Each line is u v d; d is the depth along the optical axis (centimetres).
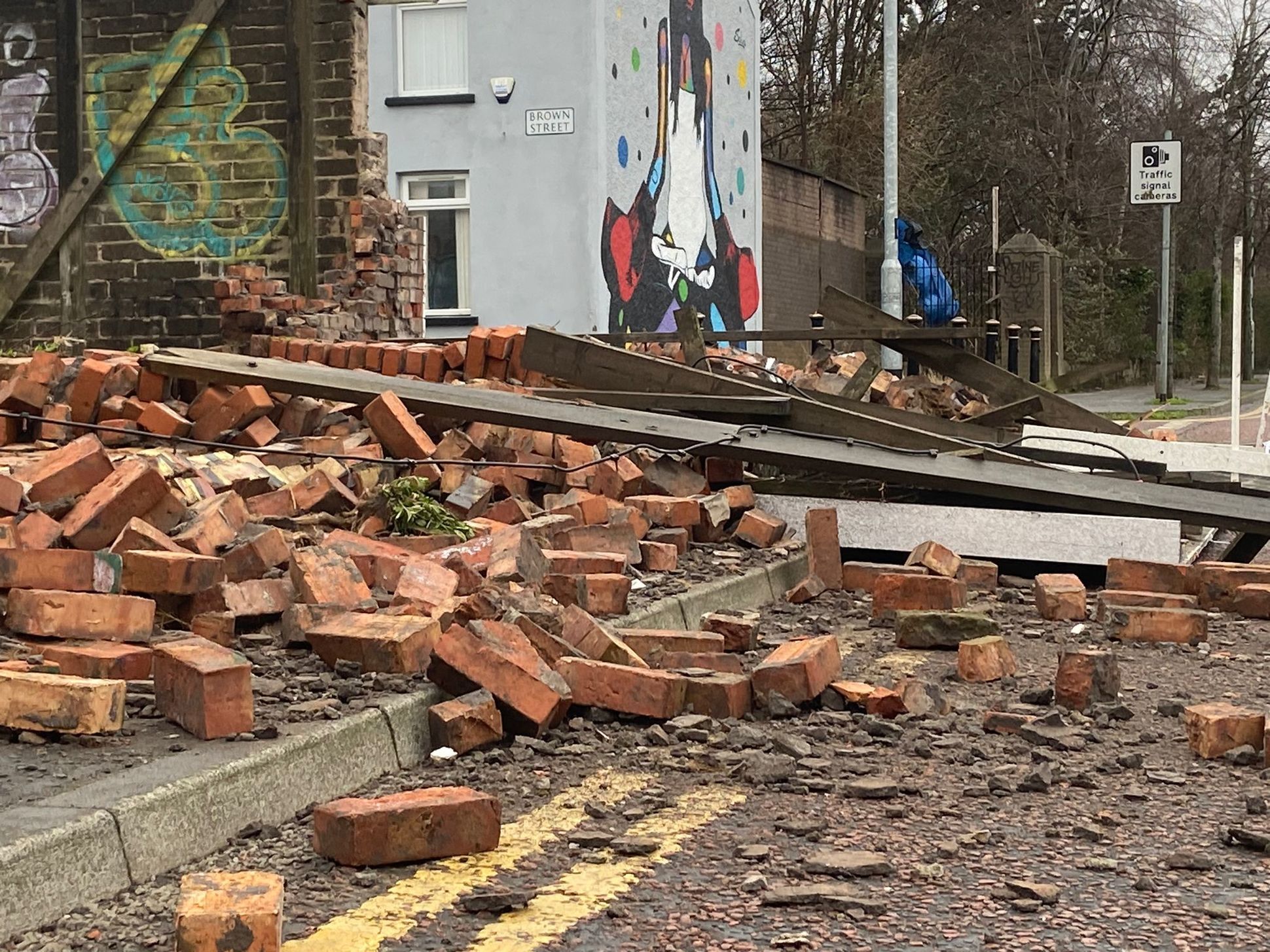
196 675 484
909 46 4806
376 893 408
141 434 843
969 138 4881
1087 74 5100
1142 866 436
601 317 2200
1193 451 1187
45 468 721
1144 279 4591
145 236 1552
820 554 929
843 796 507
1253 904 404
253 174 1529
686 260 2577
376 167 1538
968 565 950
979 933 382
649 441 947
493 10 2188
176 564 604
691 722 581
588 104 2167
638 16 2334
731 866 434
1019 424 1301
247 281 1361
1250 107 5112
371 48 2231
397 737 530
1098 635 812
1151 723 614
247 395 982
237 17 1528
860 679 688
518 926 385
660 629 736
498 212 2206
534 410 961
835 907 398
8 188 1571
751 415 1039
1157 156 3247
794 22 4431
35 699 473
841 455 947
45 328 1570
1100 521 964
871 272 3844
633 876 425
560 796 504
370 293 1505
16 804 407
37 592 558
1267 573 888
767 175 3152
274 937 347
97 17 1548
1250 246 5150
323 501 854
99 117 1549
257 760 460
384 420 947
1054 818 483
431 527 836
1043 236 4941
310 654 605
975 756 555
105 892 393
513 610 618
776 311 3209
